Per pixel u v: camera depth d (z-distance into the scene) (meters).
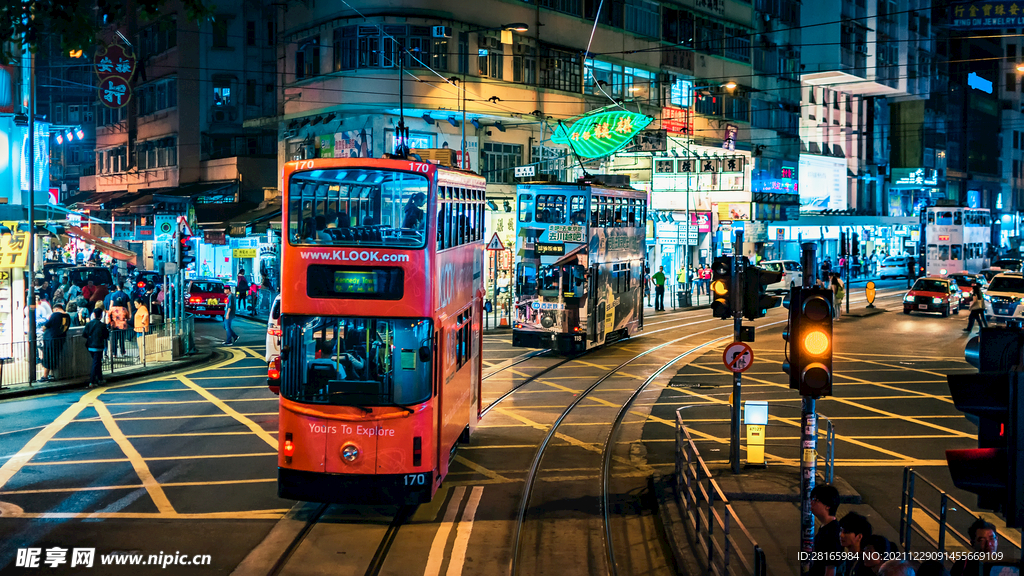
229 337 30.03
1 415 17.73
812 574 7.23
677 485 11.96
